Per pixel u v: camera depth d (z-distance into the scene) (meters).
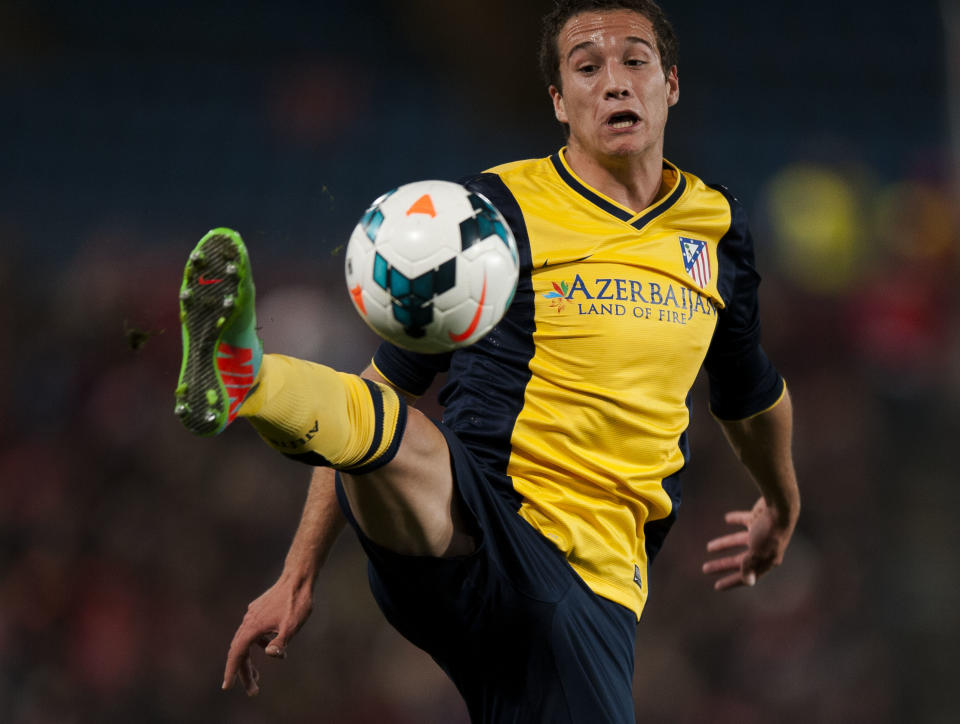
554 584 12.84
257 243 53.34
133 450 40.16
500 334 13.44
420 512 11.93
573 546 13.00
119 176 60.28
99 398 41.09
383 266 11.34
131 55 63.69
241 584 38.62
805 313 46.09
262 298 43.62
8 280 45.59
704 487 40.06
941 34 67.62
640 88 13.54
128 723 36.16
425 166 61.41
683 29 67.69
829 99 65.50
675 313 13.48
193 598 38.00
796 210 48.56
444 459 12.16
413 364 14.20
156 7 64.81
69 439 40.78
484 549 12.44
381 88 63.69
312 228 58.03
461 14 59.72
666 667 37.16
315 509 14.34
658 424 13.50
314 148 61.41
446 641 13.18
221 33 64.88
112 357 41.81
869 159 63.69
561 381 13.12
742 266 14.48
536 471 13.07
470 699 13.59
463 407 13.49
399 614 13.25
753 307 14.94
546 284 13.28
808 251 47.75
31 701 36.12
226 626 37.84
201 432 10.52
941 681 38.03
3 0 61.81
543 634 12.82
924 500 41.53
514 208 13.53
